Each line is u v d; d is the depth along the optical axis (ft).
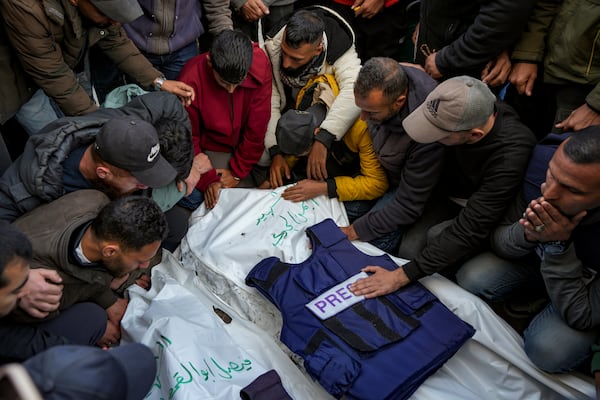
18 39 6.09
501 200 6.12
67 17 6.21
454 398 5.86
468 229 6.24
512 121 6.07
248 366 5.79
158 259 7.25
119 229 4.97
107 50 7.29
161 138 6.15
